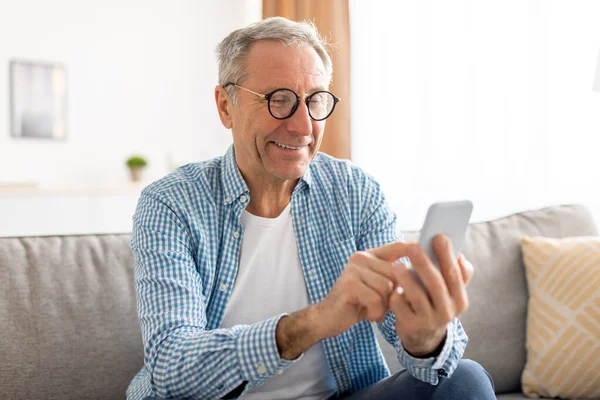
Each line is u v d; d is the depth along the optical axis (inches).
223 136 188.4
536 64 118.2
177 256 52.7
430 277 36.9
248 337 43.3
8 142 157.3
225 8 185.9
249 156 56.1
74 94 165.8
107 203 145.8
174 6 178.4
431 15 134.0
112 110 171.0
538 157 118.4
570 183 114.3
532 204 119.6
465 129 129.6
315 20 145.0
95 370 61.4
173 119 179.8
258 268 57.2
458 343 47.7
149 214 54.7
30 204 134.8
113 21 170.4
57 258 64.2
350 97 144.2
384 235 60.2
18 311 60.4
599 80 86.3
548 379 68.3
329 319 41.1
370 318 39.6
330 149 144.0
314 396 56.7
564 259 70.9
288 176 55.1
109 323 63.1
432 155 135.0
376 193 62.1
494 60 124.7
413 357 45.6
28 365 59.2
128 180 172.6
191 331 47.6
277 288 57.2
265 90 54.1
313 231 58.7
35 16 160.1
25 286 61.6
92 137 168.6
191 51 181.8
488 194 126.6
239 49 55.9
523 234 77.1
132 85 173.5
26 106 159.2
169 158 174.2
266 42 55.1
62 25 163.6
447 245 37.1
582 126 112.6
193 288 51.4
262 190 57.8
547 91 117.0
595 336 66.6
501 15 123.4
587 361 66.5
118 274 65.4
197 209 56.4
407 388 48.6
